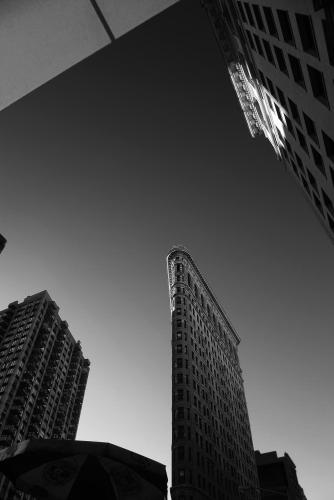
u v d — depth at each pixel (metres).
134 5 3.02
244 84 64.44
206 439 69.62
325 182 35.34
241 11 38.72
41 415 94.06
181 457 61.19
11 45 2.67
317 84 25.98
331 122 25.81
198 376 79.44
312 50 23.47
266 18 29.44
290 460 138.25
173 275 102.94
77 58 3.00
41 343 106.31
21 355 96.62
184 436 63.91
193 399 71.81
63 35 2.83
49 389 101.19
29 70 2.84
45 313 115.69
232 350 120.62
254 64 44.41
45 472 6.29
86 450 6.02
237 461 82.56
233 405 98.00
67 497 6.20
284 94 34.78
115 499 6.50
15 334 105.88
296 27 23.45
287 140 45.22
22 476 6.20
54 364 108.75
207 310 108.88
